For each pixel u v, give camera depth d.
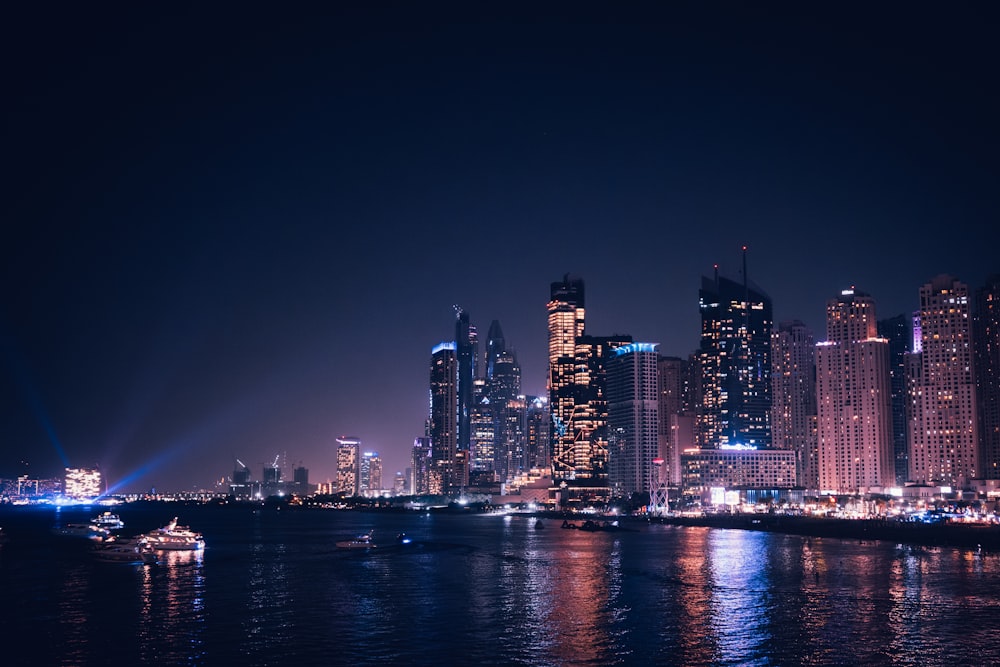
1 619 162.75
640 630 153.75
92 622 159.88
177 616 166.25
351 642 144.62
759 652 138.12
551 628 155.62
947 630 152.38
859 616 165.25
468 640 146.50
